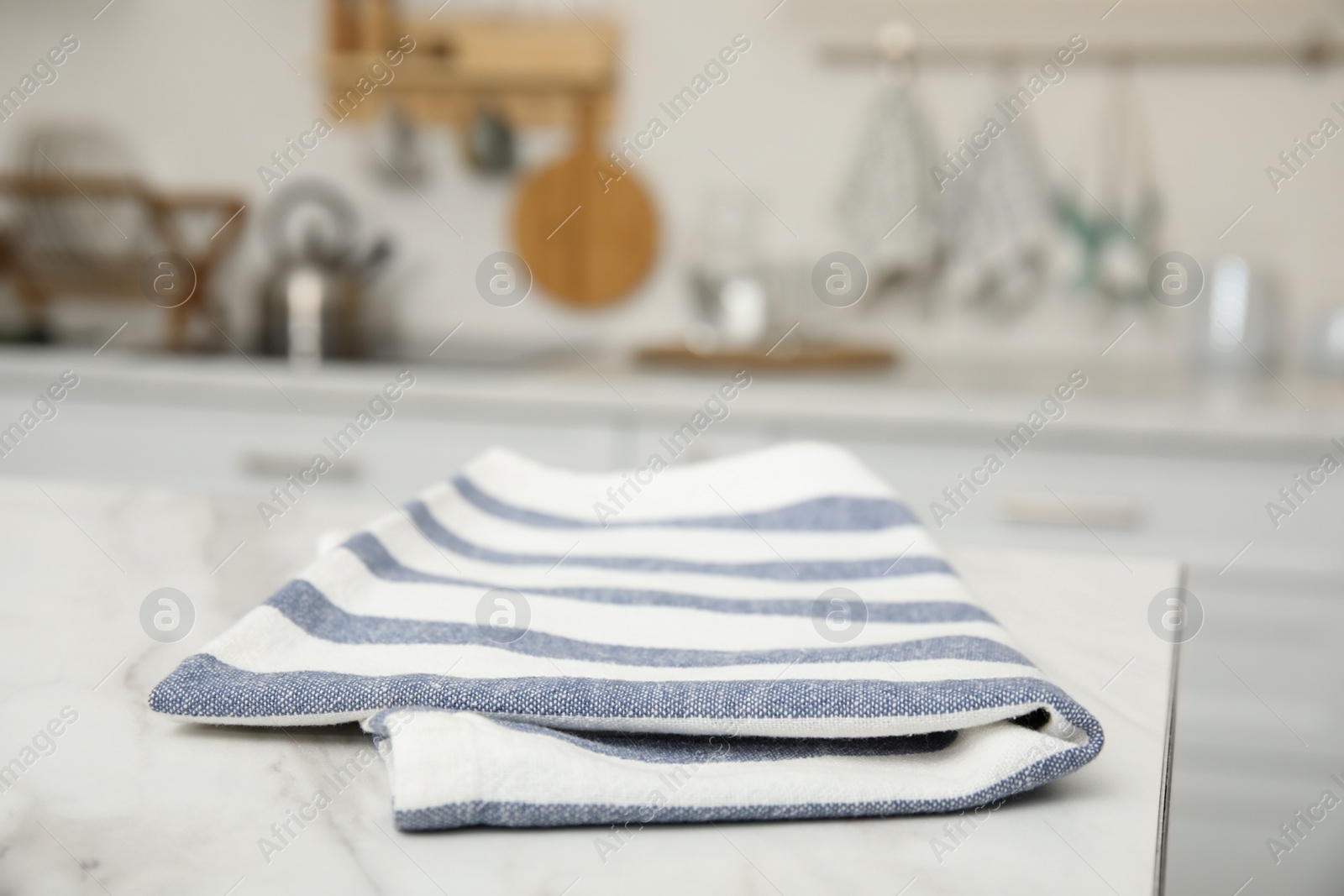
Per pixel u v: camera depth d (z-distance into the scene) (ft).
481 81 6.52
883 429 4.86
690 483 2.25
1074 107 6.13
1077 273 6.07
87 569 2.07
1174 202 6.11
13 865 1.06
